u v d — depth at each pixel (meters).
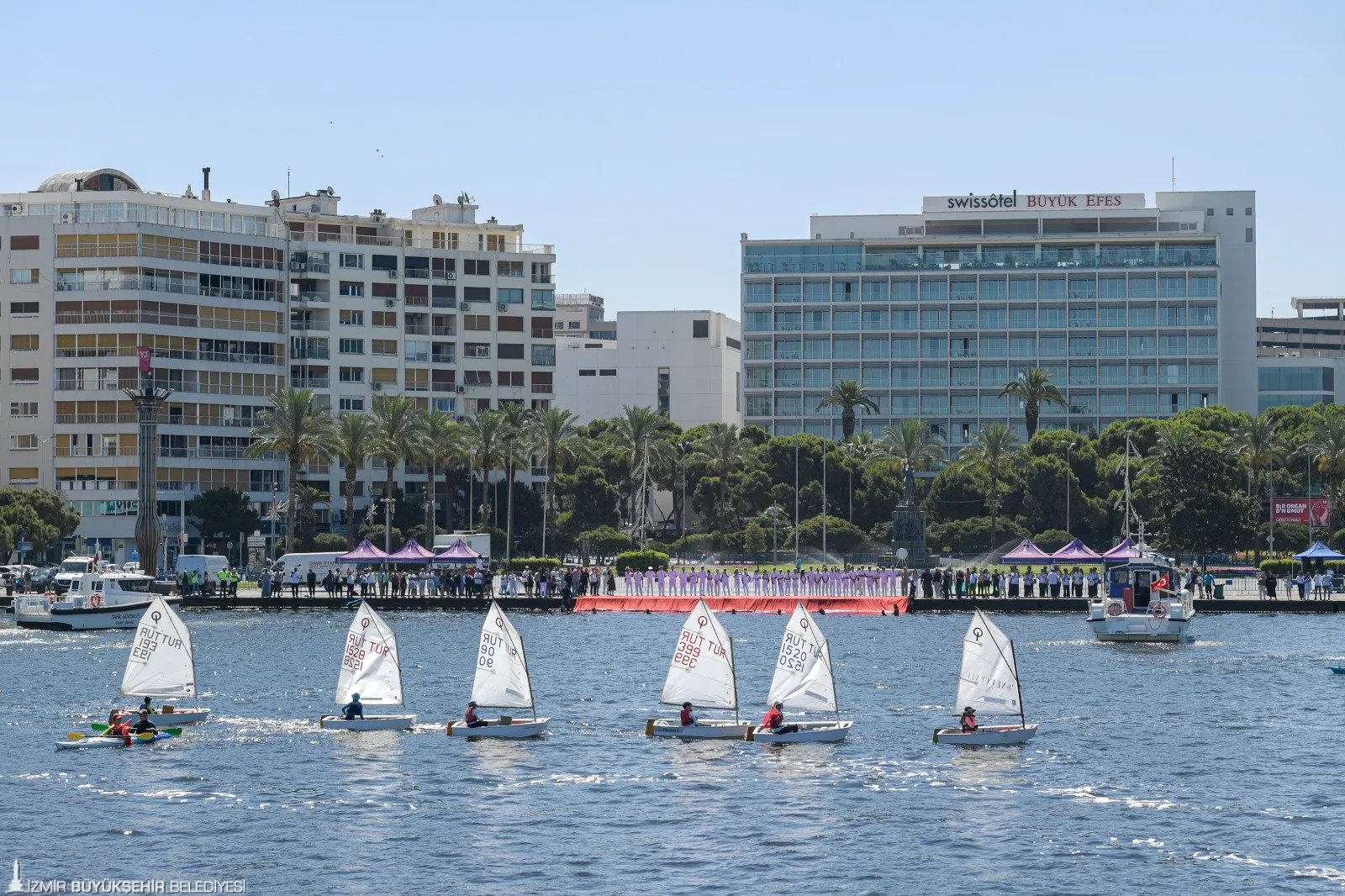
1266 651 118.75
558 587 165.38
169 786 68.06
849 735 79.75
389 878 54.56
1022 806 63.94
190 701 92.38
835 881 53.91
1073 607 153.25
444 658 114.38
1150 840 58.84
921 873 54.69
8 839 59.41
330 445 192.62
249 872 55.34
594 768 71.31
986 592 159.50
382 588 162.62
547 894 52.66
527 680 80.12
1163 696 94.12
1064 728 82.25
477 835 59.84
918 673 104.94
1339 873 54.62
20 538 187.62
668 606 157.12
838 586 157.88
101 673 106.81
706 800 64.94
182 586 164.50
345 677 84.12
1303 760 73.50
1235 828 60.53
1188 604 128.25
